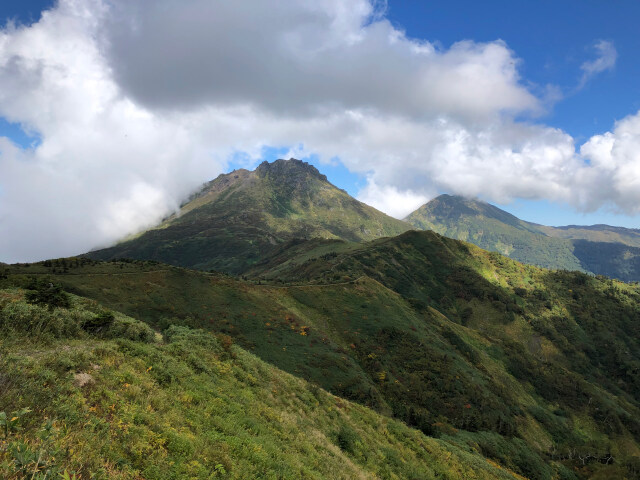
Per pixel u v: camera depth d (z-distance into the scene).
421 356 98.31
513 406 97.88
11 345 14.82
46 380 10.66
